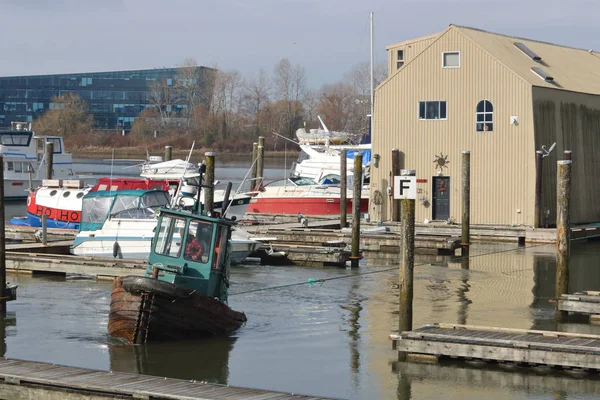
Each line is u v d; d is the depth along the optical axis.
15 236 42.97
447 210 46.66
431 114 46.62
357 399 17.62
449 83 46.25
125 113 162.62
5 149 65.19
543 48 53.81
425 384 18.45
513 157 45.28
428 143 46.78
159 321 21.52
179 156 136.38
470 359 19.86
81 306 26.69
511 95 45.19
